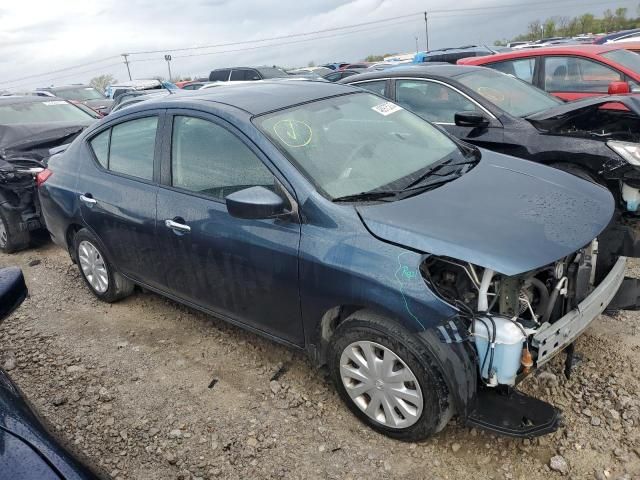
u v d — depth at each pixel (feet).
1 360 12.94
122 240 13.29
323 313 9.53
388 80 20.11
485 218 8.89
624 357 10.93
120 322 14.39
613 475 8.35
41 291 16.96
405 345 8.52
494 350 8.07
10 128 22.48
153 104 12.66
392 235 8.65
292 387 11.04
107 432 10.23
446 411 8.61
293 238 9.59
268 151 10.10
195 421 10.33
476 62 25.80
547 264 8.02
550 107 18.67
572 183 10.71
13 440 5.54
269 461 9.23
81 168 14.48
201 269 11.43
